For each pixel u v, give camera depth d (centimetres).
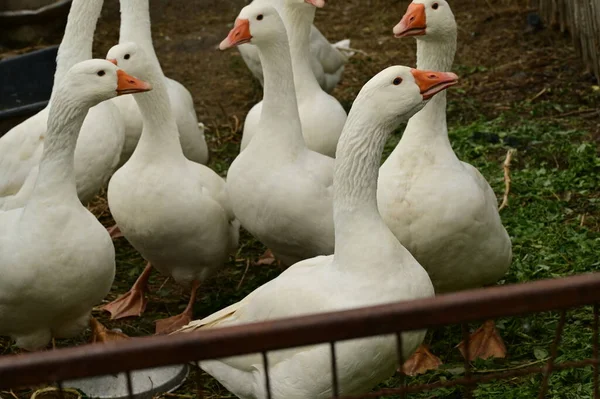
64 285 598
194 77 1305
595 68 1132
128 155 888
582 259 766
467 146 1012
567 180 914
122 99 859
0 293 593
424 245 632
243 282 821
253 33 697
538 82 1172
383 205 640
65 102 599
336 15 1479
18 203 764
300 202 688
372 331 334
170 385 660
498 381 632
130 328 759
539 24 1330
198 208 712
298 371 508
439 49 671
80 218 604
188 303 788
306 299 517
